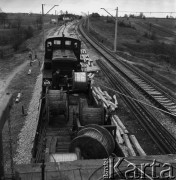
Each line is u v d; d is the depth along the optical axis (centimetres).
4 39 5131
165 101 1912
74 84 1397
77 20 11594
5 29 6481
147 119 1580
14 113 1770
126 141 1331
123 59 3609
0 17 7994
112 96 2059
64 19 10425
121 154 884
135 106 1783
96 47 4412
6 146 1314
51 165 676
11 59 3834
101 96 1980
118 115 1678
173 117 1638
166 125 1546
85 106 1116
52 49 1695
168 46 5453
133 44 5612
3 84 2534
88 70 2775
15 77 2791
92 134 841
